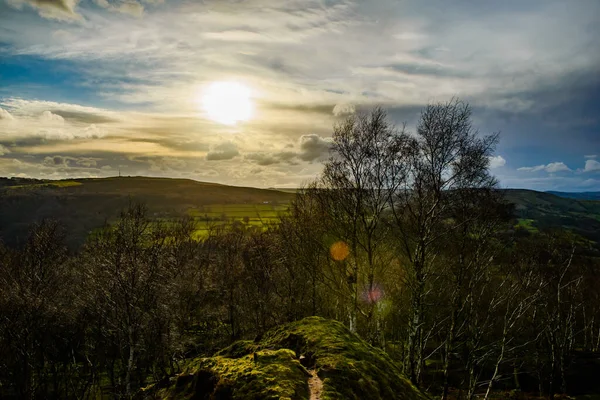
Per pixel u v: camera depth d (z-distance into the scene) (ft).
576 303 122.52
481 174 68.49
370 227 74.74
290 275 115.85
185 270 124.77
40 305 89.97
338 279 98.27
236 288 140.97
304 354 29.89
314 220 97.40
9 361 101.50
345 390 24.21
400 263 90.12
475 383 82.99
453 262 83.76
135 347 89.61
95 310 94.07
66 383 109.81
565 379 122.72
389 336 119.03
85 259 109.91
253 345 36.19
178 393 28.50
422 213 68.59
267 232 142.92
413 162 68.95
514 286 88.79
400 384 28.84
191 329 140.36
